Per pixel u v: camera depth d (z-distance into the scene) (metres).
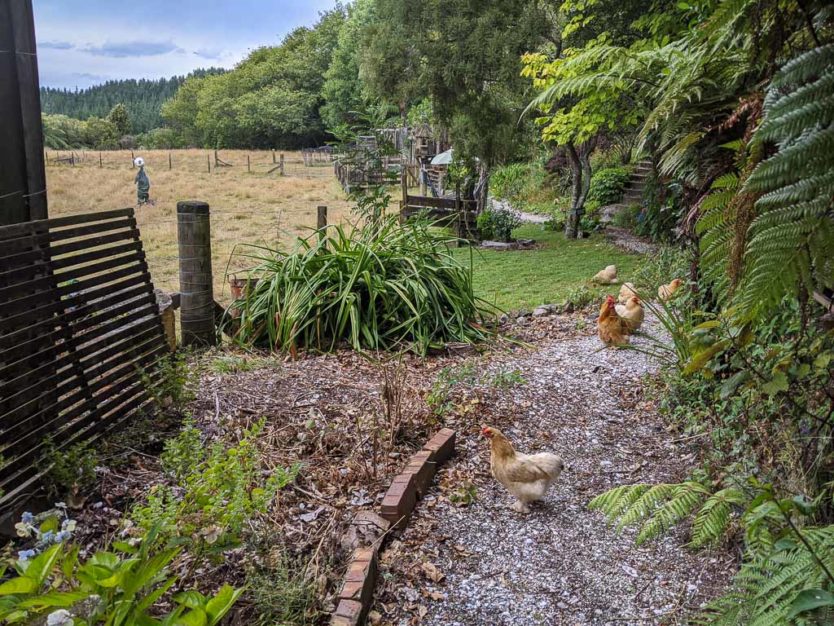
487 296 8.55
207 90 56.06
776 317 2.96
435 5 11.95
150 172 28.48
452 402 4.37
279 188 23.77
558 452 3.87
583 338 6.20
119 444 3.29
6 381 2.65
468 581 2.67
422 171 20.53
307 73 53.25
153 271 10.66
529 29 11.47
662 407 4.23
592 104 6.41
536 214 18.77
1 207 2.97
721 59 2.97
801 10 1.78
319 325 5.52
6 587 1.42
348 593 2.34
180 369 3.82
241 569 2.47
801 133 1.34
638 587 2.62
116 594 1.65
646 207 12.95
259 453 3.42
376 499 3.11
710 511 2.31
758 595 1.81
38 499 2.68
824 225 1.30
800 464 2.60
